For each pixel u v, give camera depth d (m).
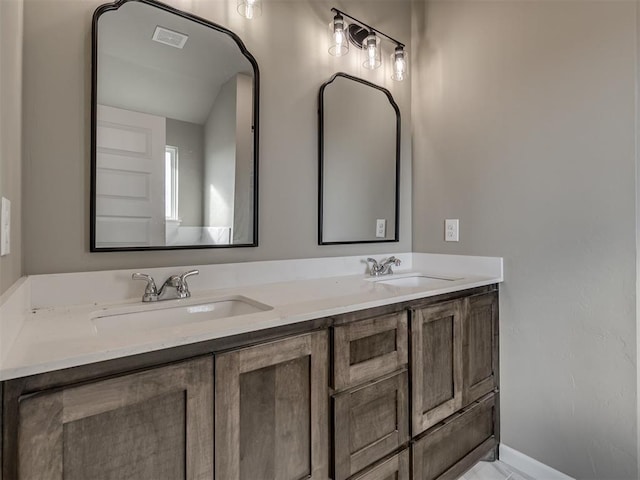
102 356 0.71
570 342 1.52
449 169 1.97
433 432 1.40
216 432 0.86
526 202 1.66
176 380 0.80
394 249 2.09
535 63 1.62
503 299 1.74
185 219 1.38
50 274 1.12
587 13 1.46
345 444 1.11
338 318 1.12
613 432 1.40
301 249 1.70
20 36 1.01
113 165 1.23
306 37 1.72
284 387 0.99
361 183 1.93
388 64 2.07
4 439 0.63
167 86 1.34
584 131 1.47
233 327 0.89
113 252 1.23
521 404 1.67
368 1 1.97
